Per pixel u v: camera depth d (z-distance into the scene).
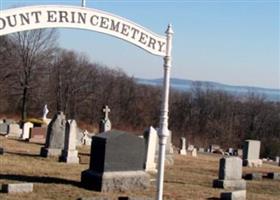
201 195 17.62
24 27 8.31
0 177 17.66
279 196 19.66
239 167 20.03
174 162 28.28
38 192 15.63
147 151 22.08
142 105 106.44
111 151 16.77
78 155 27.11
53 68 93.88
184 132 103.81
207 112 111.94
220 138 100.94
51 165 22.06
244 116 110.88
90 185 16.84
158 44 9.69
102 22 8.99
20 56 81.06
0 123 45.97
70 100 96.50
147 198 14.75
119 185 16.86
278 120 109.19
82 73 100.00
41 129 36.38
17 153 25.86
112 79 106.44
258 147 31.91
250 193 19.58
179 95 115.88
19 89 81.81
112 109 103.62
